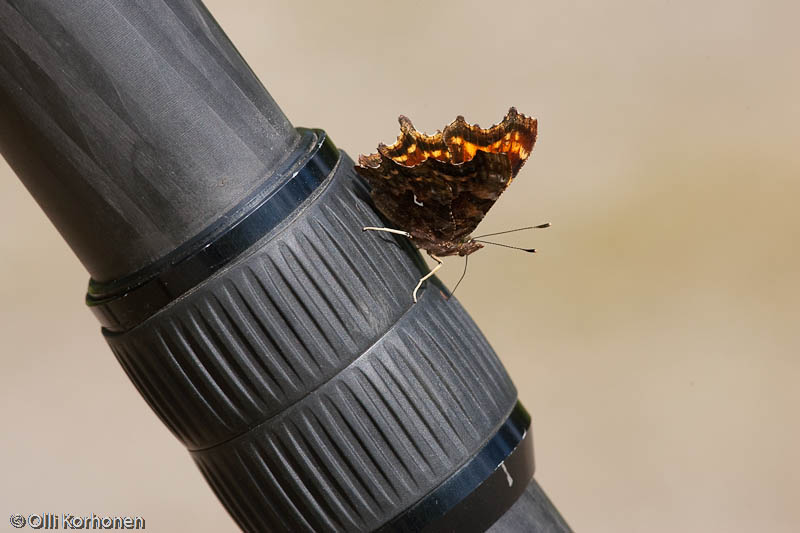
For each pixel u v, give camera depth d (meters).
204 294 0.58
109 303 0.58
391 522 0.59
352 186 0.59
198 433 0.59
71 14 0.57
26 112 0.57
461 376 0.59
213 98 0.58
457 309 0.60
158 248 0.58
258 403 0.58
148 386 0.58
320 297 0.58
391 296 0.59
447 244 0.61
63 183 0.58
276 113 0.59
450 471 0.59
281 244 0.58
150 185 0.58
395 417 0.58
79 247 0.58
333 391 0.58
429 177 0.60
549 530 0.60
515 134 0.61
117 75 0.57
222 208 0.58
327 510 0.58
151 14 0.57
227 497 0.59
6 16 0.57
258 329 0.58
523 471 0.59
